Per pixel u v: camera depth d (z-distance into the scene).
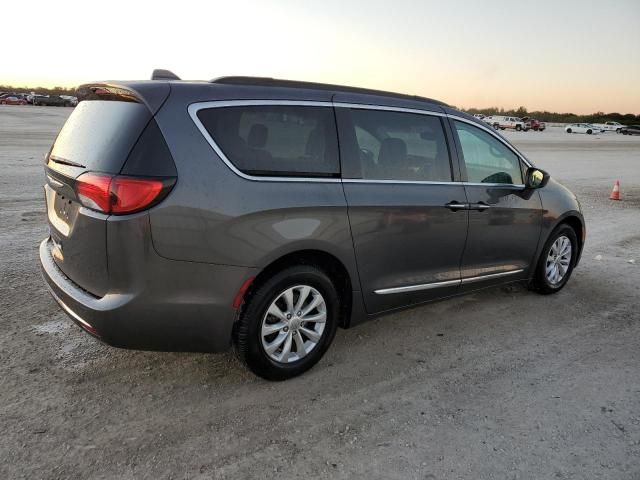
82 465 2.55
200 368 3.53
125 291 2.79
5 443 2.67
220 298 2.98
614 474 2.70
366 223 3.53
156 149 2.76
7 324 3.99
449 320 4.66
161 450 2.70
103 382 3.30
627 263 6.76
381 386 3.47
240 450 2.74
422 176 3.97
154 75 3.47
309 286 3.35
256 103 3.16
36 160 13.96
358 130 3.61
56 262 3.35
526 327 4.58
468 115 4.47
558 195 5.21
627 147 37.16
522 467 2.72
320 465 2.66
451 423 3.08
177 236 2.79
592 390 3.54
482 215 4.34
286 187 3.15
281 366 3.36
